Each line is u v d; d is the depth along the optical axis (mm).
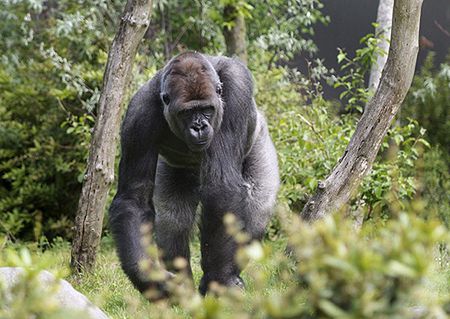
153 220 9867
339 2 21672
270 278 10016
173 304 8523
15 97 19016
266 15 20875
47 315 4582
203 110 9273
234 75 10148
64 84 18969
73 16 17844
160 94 9789
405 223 4309
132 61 11664
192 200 10891
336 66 21656
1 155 18969
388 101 10469
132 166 9938
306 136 14266
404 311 4375
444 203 15961
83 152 17672
